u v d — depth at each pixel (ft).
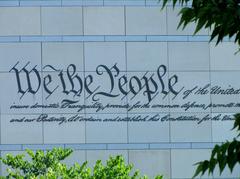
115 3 163.43
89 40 162.30
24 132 160.15
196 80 162.61
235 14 41.22
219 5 41.55
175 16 163.32
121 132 161.38
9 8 162.09
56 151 112.16
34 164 110.32
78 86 161.17
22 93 160.56
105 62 162.09
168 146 161.68
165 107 161.89
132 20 163.32
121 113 161.58
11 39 161.48
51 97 160.76
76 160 160.35
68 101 160.97
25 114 160.56
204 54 162.91
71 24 162.71
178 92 162.09
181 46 162.81
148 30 163.22
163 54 162.91
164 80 162.20
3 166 157.69
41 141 160.45
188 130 161.99
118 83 161.68
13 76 160.76
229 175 158.30
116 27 162.91
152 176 161.27
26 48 161.38
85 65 161.89
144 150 161.38
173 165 161.48
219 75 162.91
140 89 161.79
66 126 160.76
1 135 160.04
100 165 97.86
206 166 41.57
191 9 42.34
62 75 161.07
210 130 161.99
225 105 162.50
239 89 162.61
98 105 161.07
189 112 162.20
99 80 161.79
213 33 42.32
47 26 162.20
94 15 163.02
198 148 161.79
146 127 161.58
